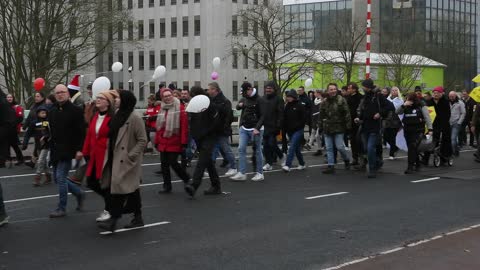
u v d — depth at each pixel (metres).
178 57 70.69
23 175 13.09
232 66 67.69
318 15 90.62
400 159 16.20
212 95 10.16
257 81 68.88
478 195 10.41
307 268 5.94
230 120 12.37
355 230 7.66
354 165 13.98
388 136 15.90
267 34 41.94
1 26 35.59
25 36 35.12
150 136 14.61
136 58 72.88
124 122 7.26
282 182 11.91
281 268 5.94
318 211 8.94
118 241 7.04
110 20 37.16
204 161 9.98
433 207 9.27
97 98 7.49
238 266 6.01
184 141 10.24
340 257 6.34
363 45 75.75
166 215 8.57
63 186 8.38
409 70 58.25
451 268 5.80
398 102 15.55
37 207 9.22
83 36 36.72
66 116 8.09
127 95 7.29
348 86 14.09
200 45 69.25
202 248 6.73
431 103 14.50
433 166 14.58
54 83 37.34
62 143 8.20
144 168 14.31
